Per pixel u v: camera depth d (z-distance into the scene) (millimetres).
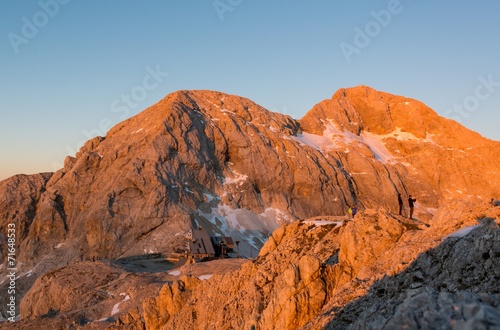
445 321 14695
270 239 53125
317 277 33750
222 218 180000
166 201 171000
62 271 112500
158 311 54250
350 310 28250
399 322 15672
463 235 27891
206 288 49781
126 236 164375
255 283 40594
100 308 79000
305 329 29406
